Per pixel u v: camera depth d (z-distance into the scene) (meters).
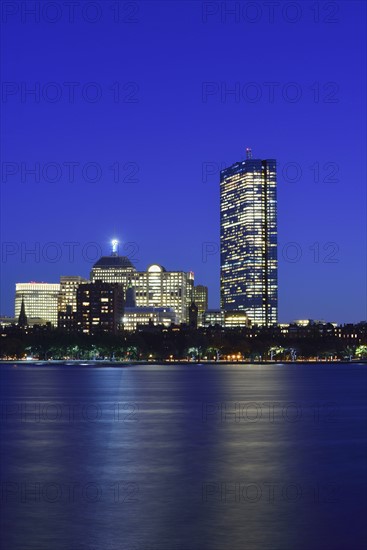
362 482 63.91
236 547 43.84
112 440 92.25
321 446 87.12
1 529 47.69
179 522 49.41
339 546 44.09
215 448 85.00
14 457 78.12
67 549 43.31
